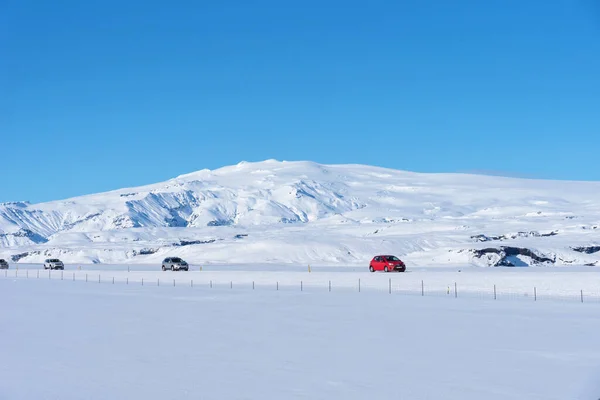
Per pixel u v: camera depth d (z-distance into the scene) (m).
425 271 68.38
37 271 94.81
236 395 17.75
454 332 28.00
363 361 22.23
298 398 17.33
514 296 45.25
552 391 17.77
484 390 17.94
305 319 33.09
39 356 24.06
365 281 56.75
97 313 37.88
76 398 17.62
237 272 71.94
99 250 165.25
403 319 32.34
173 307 40.19
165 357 23.52
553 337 26.28
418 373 20.23
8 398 17.75
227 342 26.58
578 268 78.31
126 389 18.58
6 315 37.47
